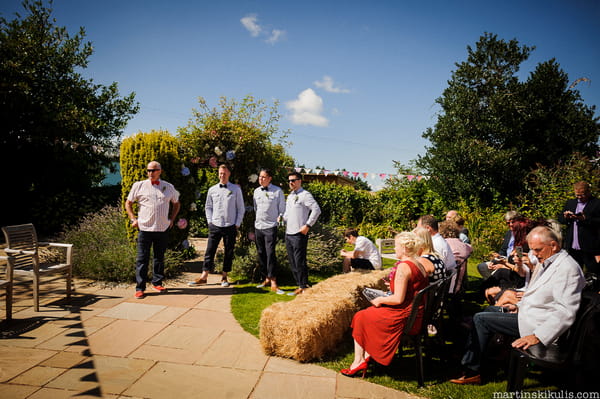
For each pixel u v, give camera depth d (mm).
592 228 5574
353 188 16078
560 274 2512
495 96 13328
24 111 11359
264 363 3176
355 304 4043
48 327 3713
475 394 2773
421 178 13586
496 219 10367
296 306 3623
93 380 2725
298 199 5223
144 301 4711
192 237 11609
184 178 6789
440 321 3611
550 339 2412
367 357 3037
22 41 11695
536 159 13633
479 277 7234
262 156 7418
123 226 6816
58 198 11234
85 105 13344
